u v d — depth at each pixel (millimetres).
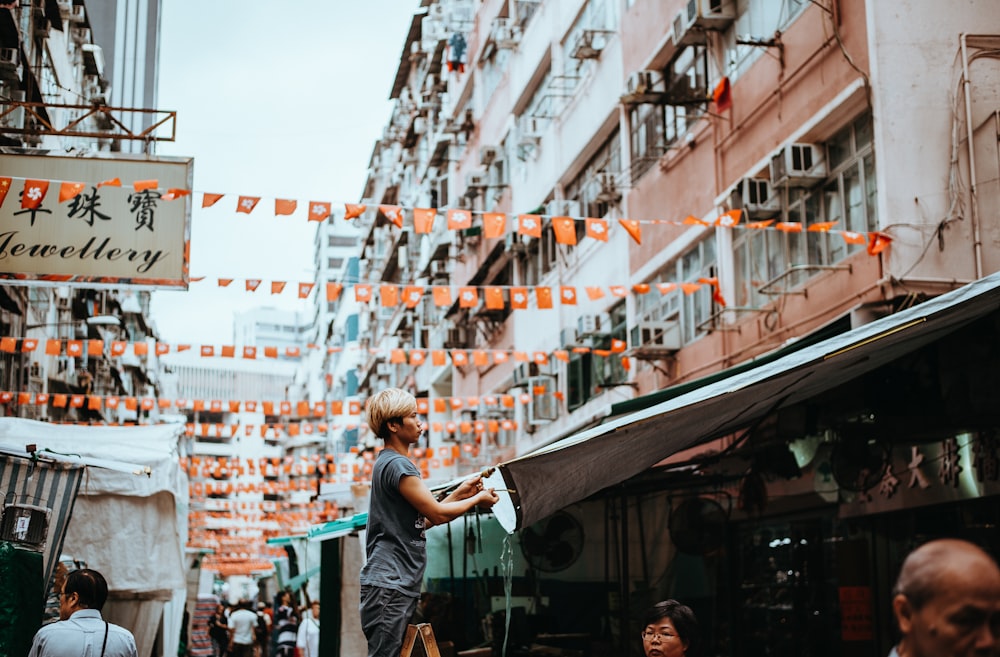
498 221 9422
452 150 28531
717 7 12625
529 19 22031
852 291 9906
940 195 9281
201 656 25328
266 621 23938
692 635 4523
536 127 21062
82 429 9297
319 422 75000
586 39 17109
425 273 29781
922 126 9398
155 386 53156
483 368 25344
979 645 1817
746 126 12258
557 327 19703
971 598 1823
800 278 11016
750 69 12172
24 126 17141
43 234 9789
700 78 13734
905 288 9086
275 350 16172
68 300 26891
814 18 10695
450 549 9461
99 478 8984
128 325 42219
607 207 17359
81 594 5500
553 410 19656
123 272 9812
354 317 56750
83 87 27828
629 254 16125
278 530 39625
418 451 26812
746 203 11352
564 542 8258
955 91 9445
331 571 11008
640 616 9305
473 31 27156
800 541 10438
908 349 6203
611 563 9367
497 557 9711
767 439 9336
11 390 19844
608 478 5852
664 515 9586
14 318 19672
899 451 8742
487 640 9398
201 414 101750
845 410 8508
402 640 3641
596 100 17656
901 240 9172
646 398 8938
